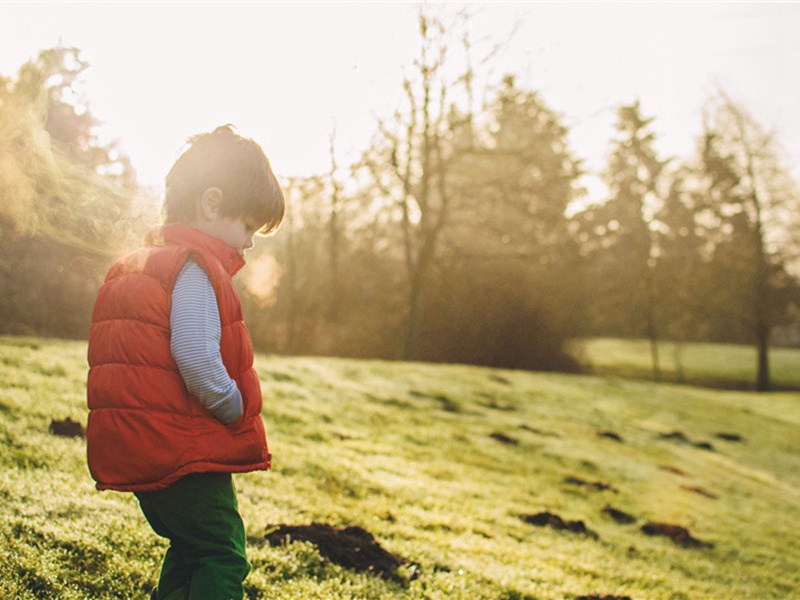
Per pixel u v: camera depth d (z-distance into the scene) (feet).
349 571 14.30
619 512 28.58
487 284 104.22
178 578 7.07
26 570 10.43
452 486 26.99
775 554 27.48
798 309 134.31
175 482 6.57
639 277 130.11
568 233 115.24
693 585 20.93
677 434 52.34
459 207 89.45
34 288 50.78
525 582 16.48
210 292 6.69
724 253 133.39
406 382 50.31
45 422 20.53
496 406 48.70
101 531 12.69
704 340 162.81
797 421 72.90
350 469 24.80
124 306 6.56
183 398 6.53
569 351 110.93
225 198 7.07
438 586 14.73
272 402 34.63
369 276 107.76
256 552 13.55
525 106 83.41
